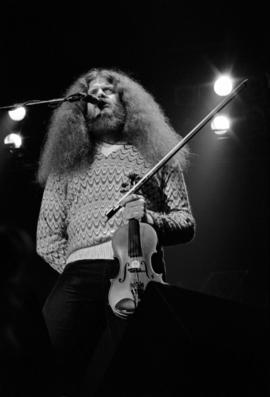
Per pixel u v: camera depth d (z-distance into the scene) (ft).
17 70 29.73
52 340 14.01
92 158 15.25
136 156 15.23
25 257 8.84
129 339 10.19
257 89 29.53
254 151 30.91
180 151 15.83
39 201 28.30
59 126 15.76
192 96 30.32
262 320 10.66
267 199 32.17
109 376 9.95
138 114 15.74
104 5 30.07
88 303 14.15
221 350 10.22
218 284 30.96
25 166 27.48
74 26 30.07
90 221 14.57
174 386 9.95
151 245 13.76
